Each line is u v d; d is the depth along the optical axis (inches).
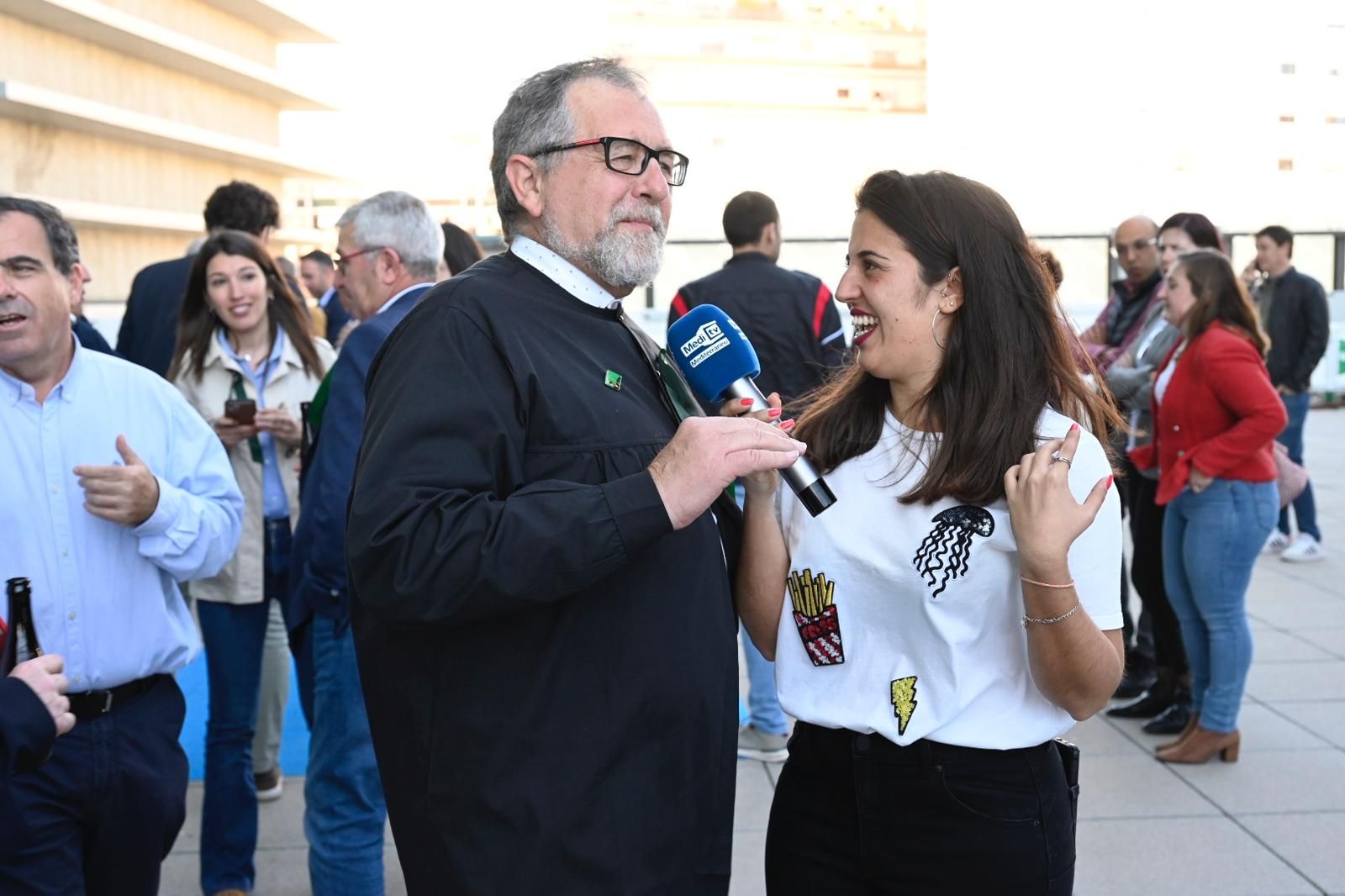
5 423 87.0
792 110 2573.8
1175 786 154.8
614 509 64.1
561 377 70.1
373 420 69.6
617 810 68.6
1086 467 70.1
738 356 79.0
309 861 115.9
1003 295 71.6
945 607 71.2
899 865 72.7
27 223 86.6
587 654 69.2
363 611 73.0
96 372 92.8
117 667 88.1
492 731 68.6
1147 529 176.4
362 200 127.4
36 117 892.0
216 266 137.6
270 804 154.9
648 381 76.6
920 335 73.0
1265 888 127.6
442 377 67.6
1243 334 155.4
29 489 87.0
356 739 113.7
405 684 70.9
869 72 2593.5
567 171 73.0
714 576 74.2
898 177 74.3
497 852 68.0
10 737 71.4
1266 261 279.6
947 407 72.1
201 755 171.6
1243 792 152.5
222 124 1269.7
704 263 516.4
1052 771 72.8
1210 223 190.9
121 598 89.0
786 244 530.3
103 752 87.7
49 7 875.4
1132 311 200.7
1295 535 295.4
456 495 65.7
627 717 69.2
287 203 1483.8
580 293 75.2
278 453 136.8
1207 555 156.8
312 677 123.1
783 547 79.0
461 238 159.3
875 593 73.3
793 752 78.1
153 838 91.4
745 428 65.8
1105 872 131.8
